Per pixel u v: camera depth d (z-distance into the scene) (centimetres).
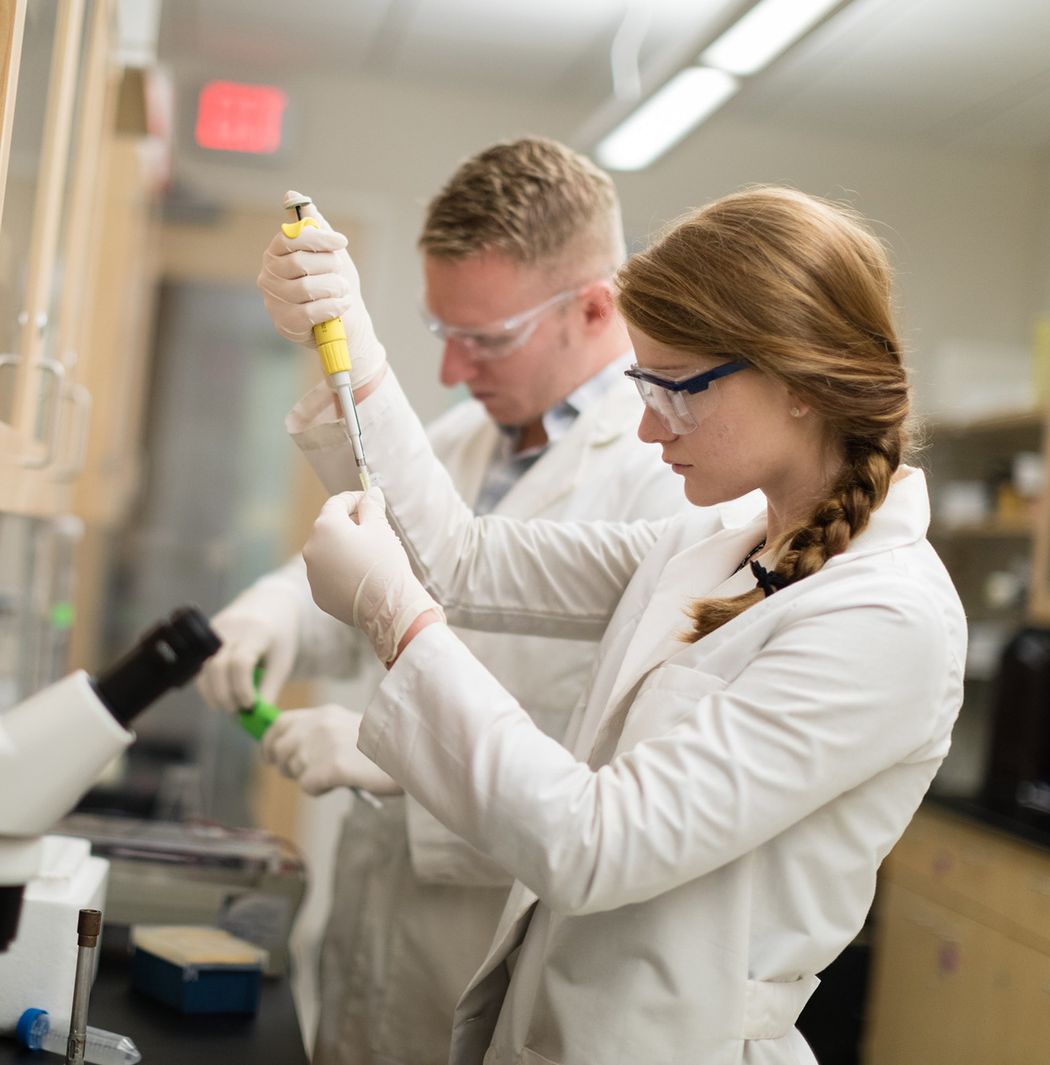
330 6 413
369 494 124
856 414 114
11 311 133
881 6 381
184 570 461
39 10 129
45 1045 129
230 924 176
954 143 506
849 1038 376
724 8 242
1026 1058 301
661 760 104
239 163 487
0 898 102
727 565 131
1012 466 435
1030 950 306
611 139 329
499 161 180
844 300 113
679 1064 111
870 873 115
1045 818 334
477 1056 132
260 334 497
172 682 106
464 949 179
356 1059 187
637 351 117
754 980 113
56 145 151
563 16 406
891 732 104
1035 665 383
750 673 106
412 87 492
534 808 104
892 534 114
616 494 180
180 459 496
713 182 502
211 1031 146
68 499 248
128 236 324
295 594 206
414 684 110
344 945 198
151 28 247
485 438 210
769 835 105
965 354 454
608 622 151
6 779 99
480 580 149
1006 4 373
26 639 237
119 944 175
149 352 490
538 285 179
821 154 508
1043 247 512
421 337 494
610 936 114
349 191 490
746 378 112
